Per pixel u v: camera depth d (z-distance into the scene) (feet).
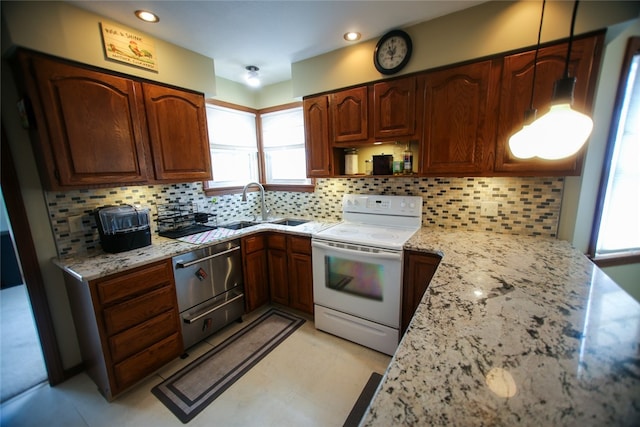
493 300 3.31
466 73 5.76
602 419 1.69
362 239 6.61
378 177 7.29
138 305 5.62
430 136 6.33
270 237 8.53
